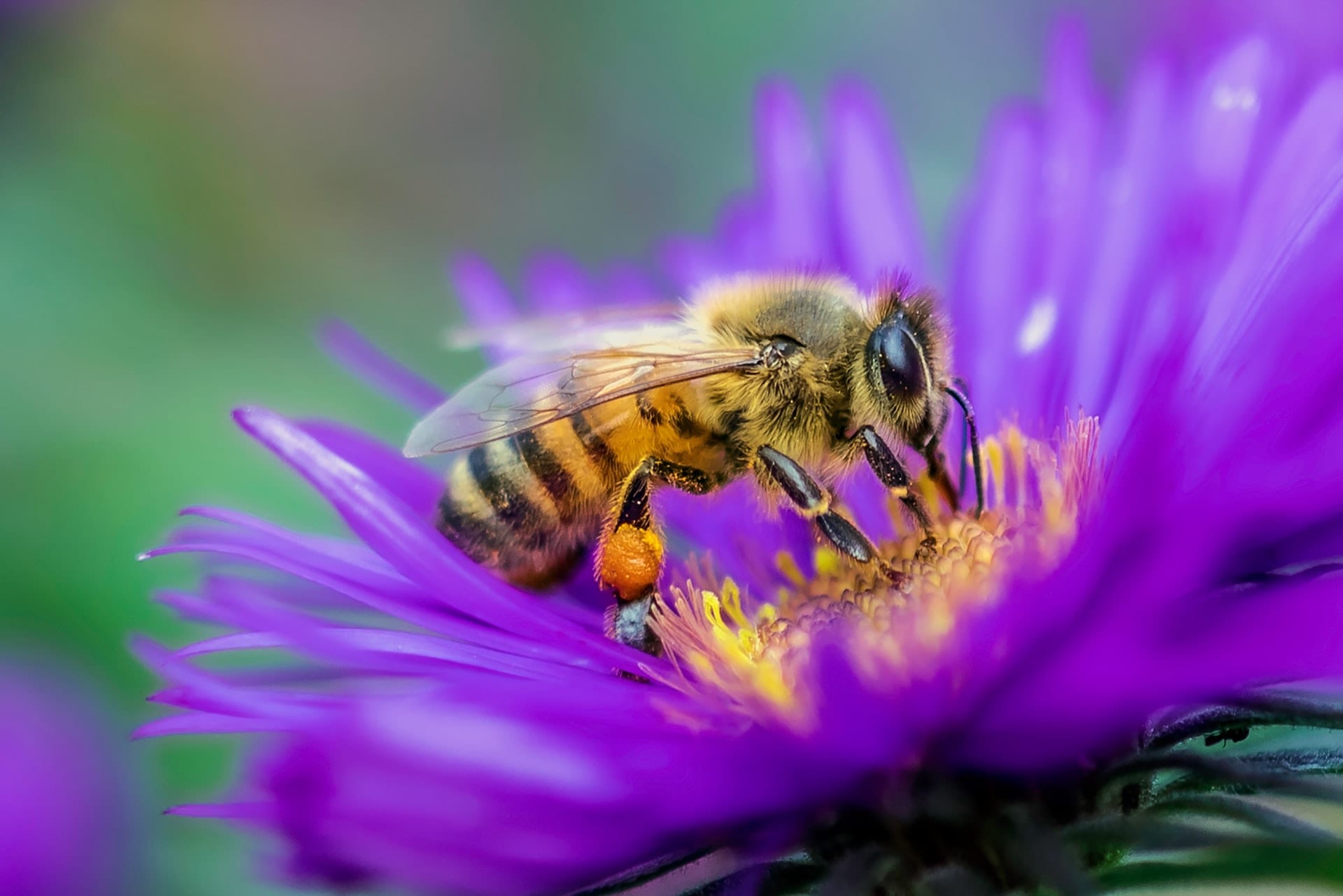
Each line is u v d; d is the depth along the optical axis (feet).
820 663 0.28
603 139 0.50
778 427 0.32
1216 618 0.28
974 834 0.29
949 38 0.46
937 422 0.32
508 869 0.28
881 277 0.33
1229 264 0.31
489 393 0.32
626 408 0.32
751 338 0.32
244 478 0.39
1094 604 0.27
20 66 0.42
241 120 0.44
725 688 0.31
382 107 0.48
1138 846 0.28
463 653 0.30
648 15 0.49
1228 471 0.29
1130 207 0.33
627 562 0.32
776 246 0.35
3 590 0.38
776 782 0.28
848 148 0.35
